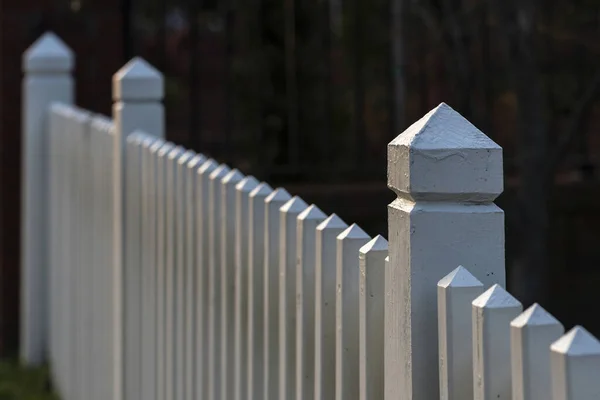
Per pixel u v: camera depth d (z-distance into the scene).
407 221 1.89
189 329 3.64
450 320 1.81
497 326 1.71
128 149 4.70
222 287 3.24
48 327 8.29
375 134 8.42
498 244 1.88
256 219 2.91
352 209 7.35
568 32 6.81
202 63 9.05
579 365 1.51
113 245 5.17
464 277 1.82
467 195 1.87
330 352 2.39
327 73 7.53
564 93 7.36
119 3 8.72
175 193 3.87
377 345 2.16
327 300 2.39
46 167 8.28
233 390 3.19
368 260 2.16
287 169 7.45
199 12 8.47
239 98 7.86
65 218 7.21
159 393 4.10
